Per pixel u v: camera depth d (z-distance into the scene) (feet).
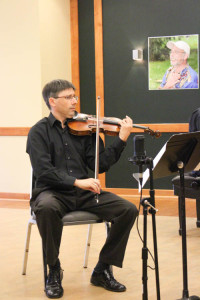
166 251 12.76
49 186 10.07
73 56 22.89
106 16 22.24
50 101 10.27
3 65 21.75
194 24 21.07
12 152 21.80
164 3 21.38
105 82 22.43
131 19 21.86
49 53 21.53
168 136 21.56
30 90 21.33
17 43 21.40
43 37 21.12
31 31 21.07
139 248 13.10
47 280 9.80
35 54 21.07
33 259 12.26
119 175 22.31
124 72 22.11
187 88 21.33
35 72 21.15
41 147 10.01
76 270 11.30
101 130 10.70
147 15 21.62
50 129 10.28
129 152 22.09
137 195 22.03
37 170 9.86
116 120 10.97
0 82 21.86
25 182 21.62
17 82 21.54
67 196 9.96
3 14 21.58
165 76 21.56
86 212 9.93
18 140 21.67
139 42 21.80
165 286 10.14
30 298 9.61
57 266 9.77
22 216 17.67
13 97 21.65
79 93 22.84
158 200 20.84
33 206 10.03
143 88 21.88
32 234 14.89
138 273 11.02
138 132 21.90
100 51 22.35
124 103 22.20
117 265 9.59
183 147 8.45
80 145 10.45
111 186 22.47
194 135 8.32
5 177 21.97
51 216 9.27
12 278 10.82
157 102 21.74
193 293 9.67
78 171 10.32
